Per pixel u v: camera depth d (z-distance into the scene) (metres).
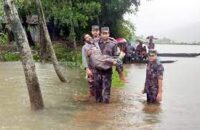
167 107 11.49
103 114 10.38
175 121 9.84
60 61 26.77
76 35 33.50
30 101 10.77
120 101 12.20
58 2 28.95
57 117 9.97
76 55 27.00
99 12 31.81
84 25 30.00
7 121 9.52
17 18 10.52
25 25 33.22
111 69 11.92
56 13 28.73
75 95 12.91
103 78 11.85
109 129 8.97
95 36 12.19
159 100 12.08
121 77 12.21
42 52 25.61
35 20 32.53
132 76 19.39
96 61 11.80
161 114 10.56
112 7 33.62
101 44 12.04
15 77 16.83
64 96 12.68
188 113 10.76
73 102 11.80
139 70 23.34
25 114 10.20
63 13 28.72
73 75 18.39
